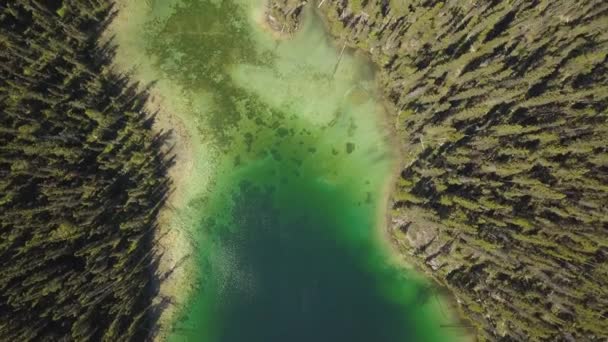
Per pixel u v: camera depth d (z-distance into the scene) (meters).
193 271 52.84
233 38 53.00
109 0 52.16
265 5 52.72
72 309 46.25
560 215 47.41
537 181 46.97
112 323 47.88
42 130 46.72
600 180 46.22
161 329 52.31
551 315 47.75
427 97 50.47
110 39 52.06
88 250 46.91
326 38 53.22
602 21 45.16
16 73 46.06
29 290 44.72
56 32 48.59
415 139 52.53
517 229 48.56
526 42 48.00
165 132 52.47
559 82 47.06
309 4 52.66
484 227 49.41
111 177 49.47
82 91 49.38
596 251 46.47
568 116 46.62
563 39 46.81
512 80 47.44
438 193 51.03
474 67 49.00
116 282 48.62
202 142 52.97
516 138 48.16
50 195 45.88
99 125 49.00
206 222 53.06
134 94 52.16
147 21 52.53
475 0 47.62
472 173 49.84
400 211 52.84
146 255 51.75
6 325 43.72
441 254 52.47
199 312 52.91
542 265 47.59
